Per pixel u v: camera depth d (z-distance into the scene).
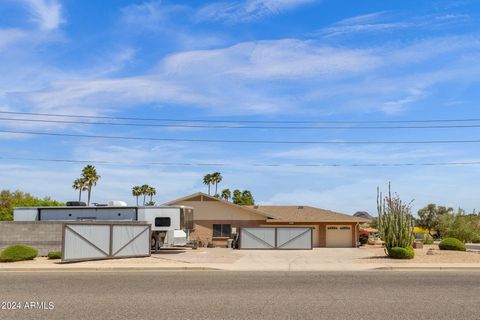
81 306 12.99
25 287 16.97
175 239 36.50
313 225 49.59
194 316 11.63
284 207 53.94
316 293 15.36
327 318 11.40
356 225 49.41
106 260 28.33
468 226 63.03
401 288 16.58
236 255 33.53
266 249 42.19
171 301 13.79
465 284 17.75
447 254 31.89
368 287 16.86
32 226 32.16
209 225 49.12
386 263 27.44
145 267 24.78
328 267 25.44
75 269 24.48
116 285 17.52
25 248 28.53
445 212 85.25
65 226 26.77
